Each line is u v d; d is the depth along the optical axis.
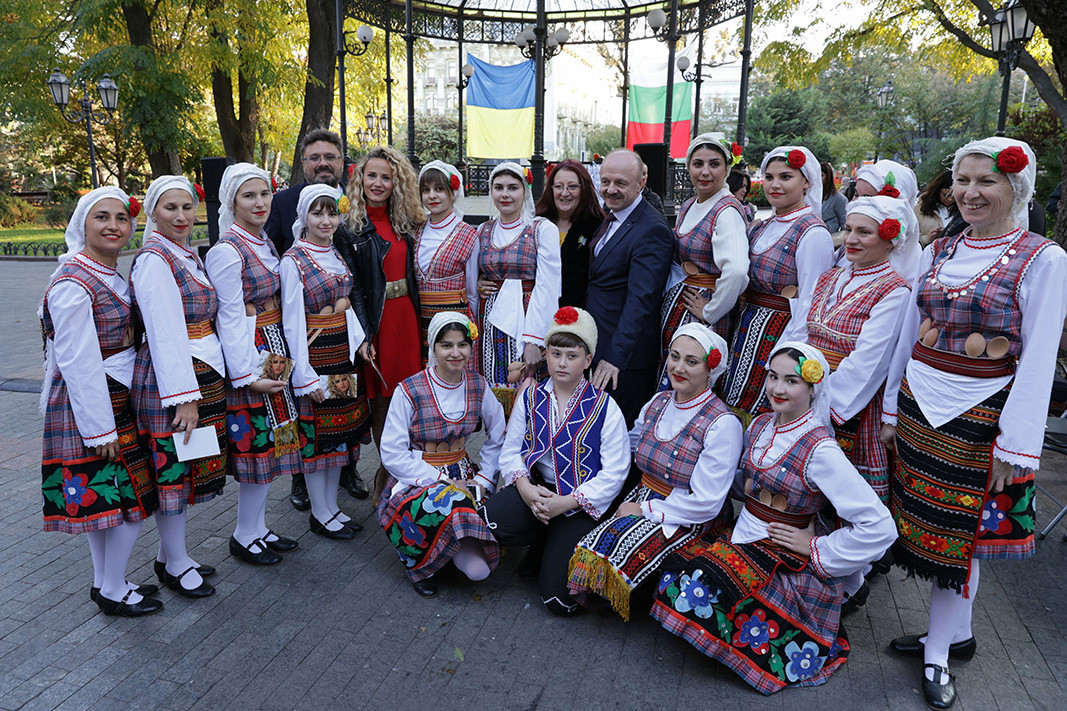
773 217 3.21
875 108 25.33
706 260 3.33
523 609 3.14
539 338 3.53
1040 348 2.27
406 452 3.34
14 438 5.12
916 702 2.56
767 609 2.61
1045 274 2.26
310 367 3.42
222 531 3.83
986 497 2.45
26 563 3.45
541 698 2.56
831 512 2.84
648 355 3.41
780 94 32.06
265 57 14.55
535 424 3.25
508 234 3.67
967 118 22.31
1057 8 5.26
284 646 2.84
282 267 3.33
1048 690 2.62
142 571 3.41
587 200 3.66
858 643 2.90
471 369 3.49
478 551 3.27
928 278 2.52
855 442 2.88
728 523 3.13
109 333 2.81
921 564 2.55
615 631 2.98
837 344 2.84
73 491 2.76
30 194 30.48
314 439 3.59
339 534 3.76
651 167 6.21
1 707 2.46
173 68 15.25
